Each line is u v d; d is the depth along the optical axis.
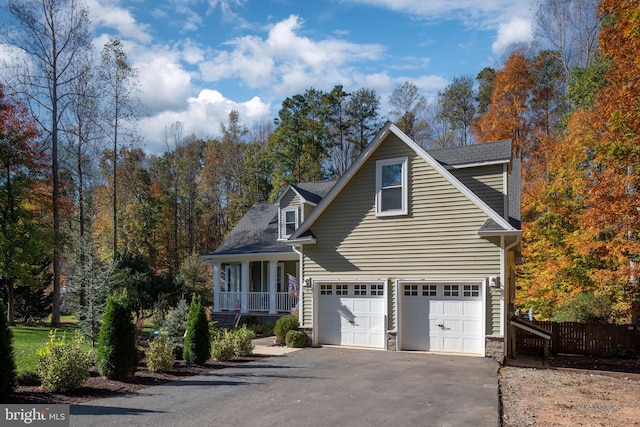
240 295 24.41
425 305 14.88
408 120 50.19
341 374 11.39
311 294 16.59
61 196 27.86
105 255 34.56
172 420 7.55
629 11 14.24
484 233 13.56
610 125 15.90
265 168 49.34
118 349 10.41
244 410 8.18
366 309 15.83
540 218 20.50
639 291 16.41
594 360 15.29
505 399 9.16
